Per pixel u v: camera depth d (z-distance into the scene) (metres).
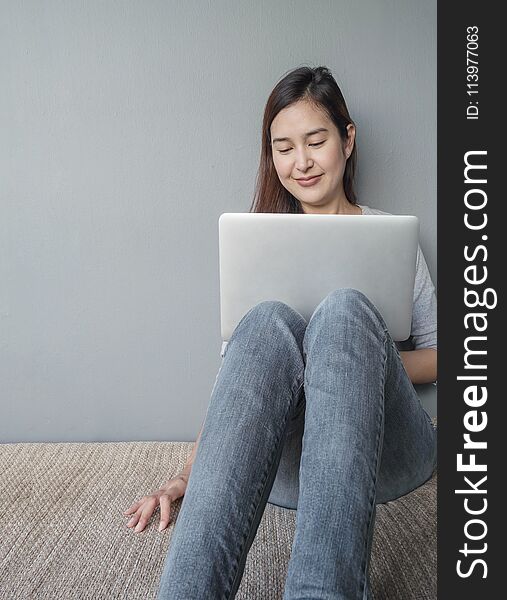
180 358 1.99
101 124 1.92
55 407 2.00
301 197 1.71
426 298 1.64
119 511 1.44
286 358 1.06
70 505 1.47
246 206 1.94
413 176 1.92
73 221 1.95
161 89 1.91
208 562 0.87
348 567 0.84
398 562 1.23
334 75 1.90
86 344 1.99
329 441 0.92
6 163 1.93
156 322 1.98
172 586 0.84
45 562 1.23
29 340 1.99
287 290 1.20
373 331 1.04
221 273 1.20
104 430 2.01
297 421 1.17
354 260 1.19
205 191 1.94
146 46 1.90
